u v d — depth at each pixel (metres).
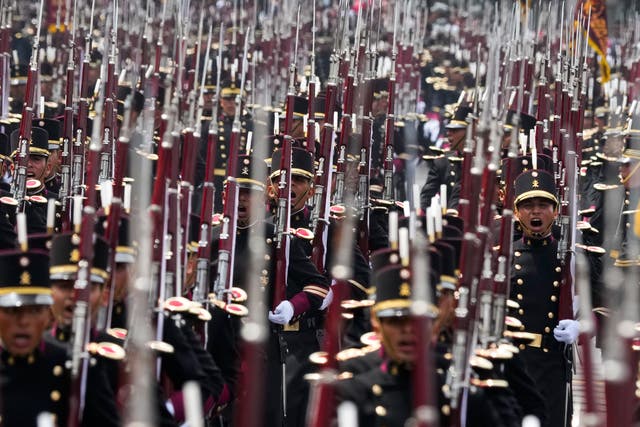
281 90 50.44
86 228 20.16
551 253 31.84
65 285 21.06
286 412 31.25
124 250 22.81
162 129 25.55
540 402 24.05
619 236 36.94
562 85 42.81
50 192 39.72
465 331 20.61
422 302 14.90
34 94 37.91
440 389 20.61
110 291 21.98
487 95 22.78
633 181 39.91
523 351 31.23
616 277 24.03
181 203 26.31
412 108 58.09
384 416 20.14
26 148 37.28
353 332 28.11
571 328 30.72
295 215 34.09
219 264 28.70
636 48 49.31
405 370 20.20
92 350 20.20
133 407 13.45
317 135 42.72
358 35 38.44
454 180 46.81
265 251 31.08
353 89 37.81
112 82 38.25
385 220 37.03
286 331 31.62
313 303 31.30
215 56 54.50
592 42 51.47
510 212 26.30
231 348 27.73
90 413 19.81
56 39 56.31
